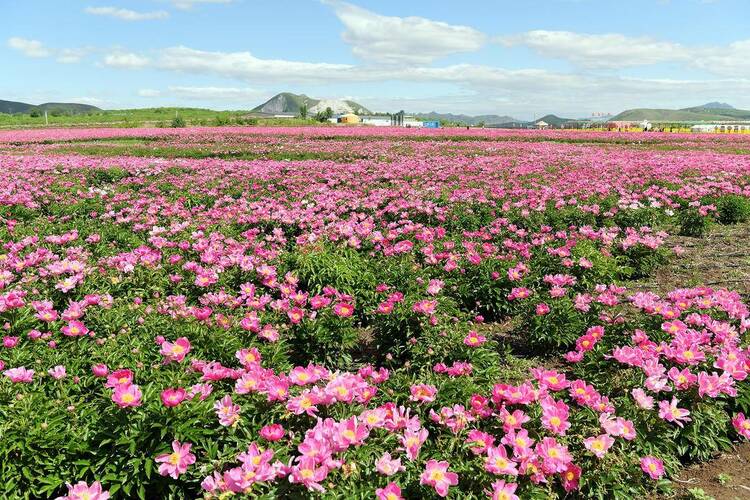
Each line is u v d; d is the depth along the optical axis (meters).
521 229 9.52
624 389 4.36
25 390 3.85
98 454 3.39
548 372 4.09
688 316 5.09
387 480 3.17
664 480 3.67
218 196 13.13
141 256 7.05
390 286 6.94
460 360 5.05
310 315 5.49
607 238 8.24
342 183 15.77
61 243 8.45
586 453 3.56
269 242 8.98
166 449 3.30
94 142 34.78
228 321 5.14
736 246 9.38
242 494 2.92
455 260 7.20
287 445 3.44
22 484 3.33
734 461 4.01
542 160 21.27
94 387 4.31
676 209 12.16
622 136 42.38
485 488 3.20
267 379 3.76
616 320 5.41
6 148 30.08
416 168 18.33
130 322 5.24
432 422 3.88
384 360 5.55
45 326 5.09
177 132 42.41
